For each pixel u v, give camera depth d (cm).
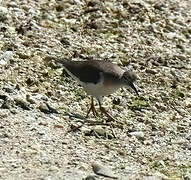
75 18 2281
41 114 1650
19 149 1450
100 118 1711
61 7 2319
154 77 2008
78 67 1684
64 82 1861
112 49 2122
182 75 2062
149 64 2081
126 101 1839
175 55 2178
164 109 1833
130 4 2448
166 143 1631
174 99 1903
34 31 2109
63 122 1633
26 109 1656
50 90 1798
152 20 2378
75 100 1783
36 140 1508
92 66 1664
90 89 1666
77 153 1482
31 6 2283
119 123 1697
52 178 1310
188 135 1686
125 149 1560
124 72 1678
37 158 1419
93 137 1590
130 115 1766
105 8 2366
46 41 2064
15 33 2075
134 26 2312
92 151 1511
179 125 1750
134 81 1673
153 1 2547
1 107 1634
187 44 2283
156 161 1516
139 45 2195
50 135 1547
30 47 2005
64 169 1376
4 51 1945
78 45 2092
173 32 2342
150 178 1379
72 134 1578
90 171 1387
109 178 1359
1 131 1520
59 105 1731
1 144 1462
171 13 2486
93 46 2106
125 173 1409
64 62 1720
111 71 1655
